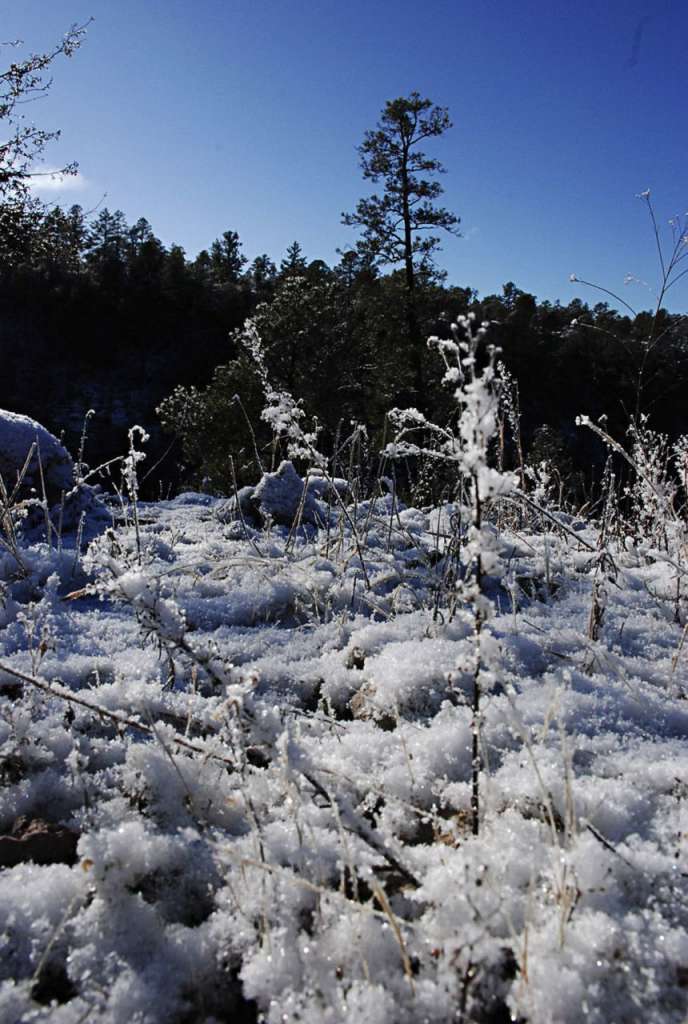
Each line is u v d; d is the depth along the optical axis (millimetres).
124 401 59781
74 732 2152
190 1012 1348
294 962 1381
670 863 1551
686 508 3543
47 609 2922
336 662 2676
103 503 5168
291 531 4195
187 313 65625
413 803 1854
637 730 2141
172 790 1860
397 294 27484
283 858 1634
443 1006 1291
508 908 1436
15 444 4699
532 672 2557
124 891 1548
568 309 54781
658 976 1315
